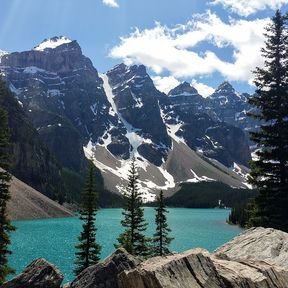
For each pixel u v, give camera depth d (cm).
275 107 3625
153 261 933
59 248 8400
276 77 3666
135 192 6000
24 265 6288
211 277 892
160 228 5991
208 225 17012
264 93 3678
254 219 3650
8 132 4575
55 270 1373
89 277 1214
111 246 8944
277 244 1487
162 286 809
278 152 3603
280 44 3731
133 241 5791
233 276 920
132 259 1244
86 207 5109
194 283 857
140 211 5953
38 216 17612
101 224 15862
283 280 988
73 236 10906
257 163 3681
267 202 3634
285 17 3731
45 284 1328
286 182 3625
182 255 952
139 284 845
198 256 930
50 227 13762
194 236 12088
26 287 1322
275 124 3638
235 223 17725
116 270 1202
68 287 1243
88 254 4984
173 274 855
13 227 4225
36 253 7644
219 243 10275
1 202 4266
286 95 3619
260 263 1080
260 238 1559
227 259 1124
